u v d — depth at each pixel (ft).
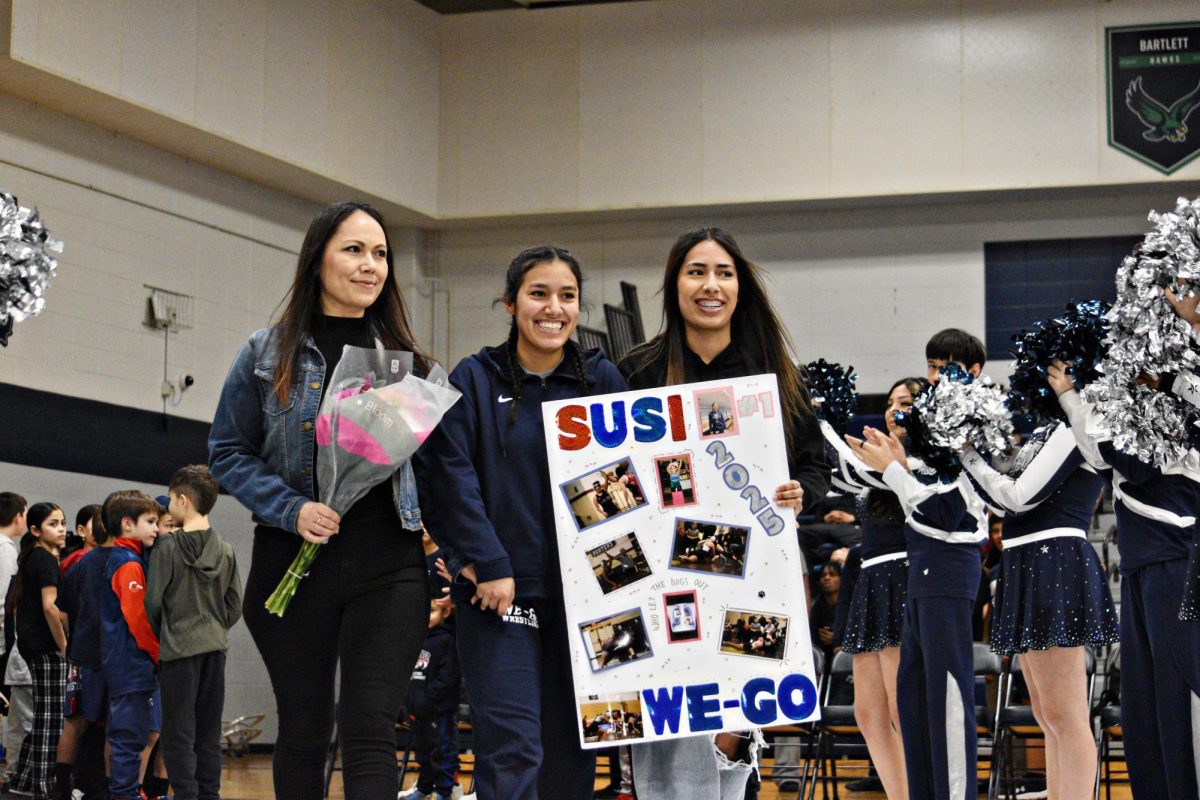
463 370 12.20
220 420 11.34
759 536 11.75
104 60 35.42
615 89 45.50
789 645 11.64
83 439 36.14
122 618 21.59
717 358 12.80
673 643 11.63
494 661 11.51
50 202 36.09
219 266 40.86
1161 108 42.39
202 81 38.22
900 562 17.46
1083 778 14.96
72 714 24.11
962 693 15.56
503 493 11.92
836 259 44.93
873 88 44.01
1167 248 10.79
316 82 41.88
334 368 11.30
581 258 46.44
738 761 12.92
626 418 11.87
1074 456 14.71
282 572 10.96
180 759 20.18
